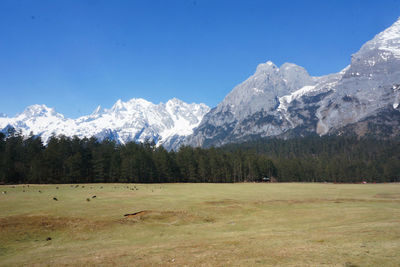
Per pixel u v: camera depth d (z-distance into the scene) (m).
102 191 59.66
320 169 177.50
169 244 20.16
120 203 38.94
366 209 33.81
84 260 16.14
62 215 29.48
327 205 39.03
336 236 19.12
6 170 97.75
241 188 81.69
